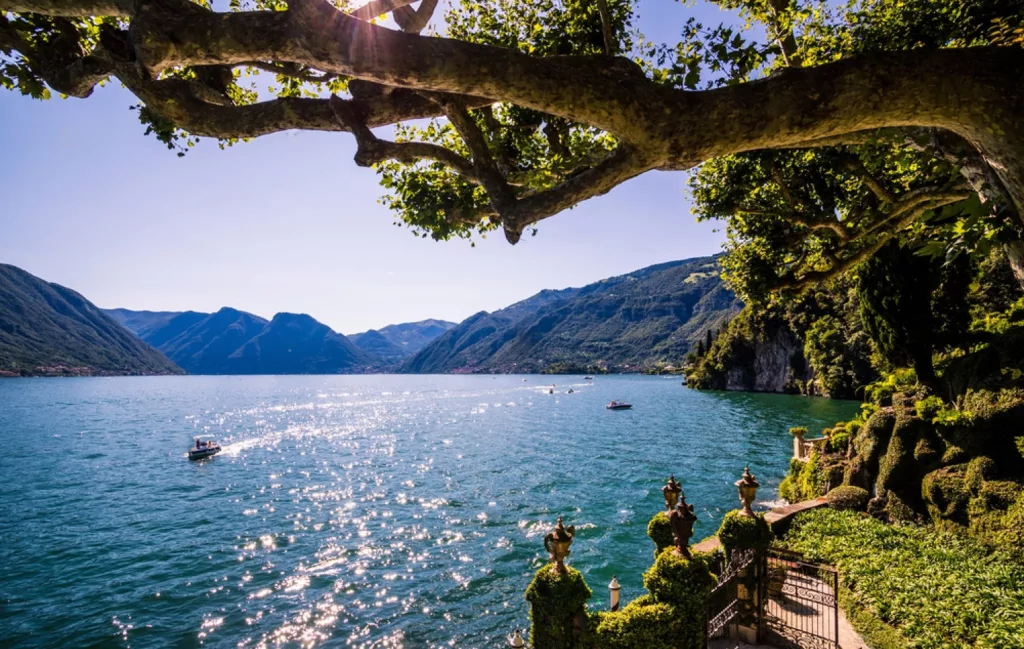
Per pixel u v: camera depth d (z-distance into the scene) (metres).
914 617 7.76
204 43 2.77
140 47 2.86
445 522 22.39
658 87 2.86
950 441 11.73
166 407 97.75
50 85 4.26
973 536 10.27
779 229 9.82
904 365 16.19
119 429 61.56
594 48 7.25
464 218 5.82
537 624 6.23
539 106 2.81
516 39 7.59
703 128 2.82
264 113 4.07
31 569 17.83
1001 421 10.80
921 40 6.89
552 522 21.73
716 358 116.56
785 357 95.75
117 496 28.47
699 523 20.31
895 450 12.70
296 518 23.66
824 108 2.77
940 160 5.09
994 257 20.17
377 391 162.25
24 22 4.68
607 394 115.12
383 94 4.15
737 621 7.65
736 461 33.81
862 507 13.20
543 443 45.53
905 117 2.87
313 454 42.34
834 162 7.52
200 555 18.98
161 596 15.52
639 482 28.66
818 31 8.94
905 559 9.73
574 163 6.12
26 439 52.09
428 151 4.22
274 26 2.67
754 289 9.80
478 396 121.00
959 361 13.13
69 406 96.31
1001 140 2.75
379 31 2.63
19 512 25.25
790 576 9.63
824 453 17.39
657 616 5.92
